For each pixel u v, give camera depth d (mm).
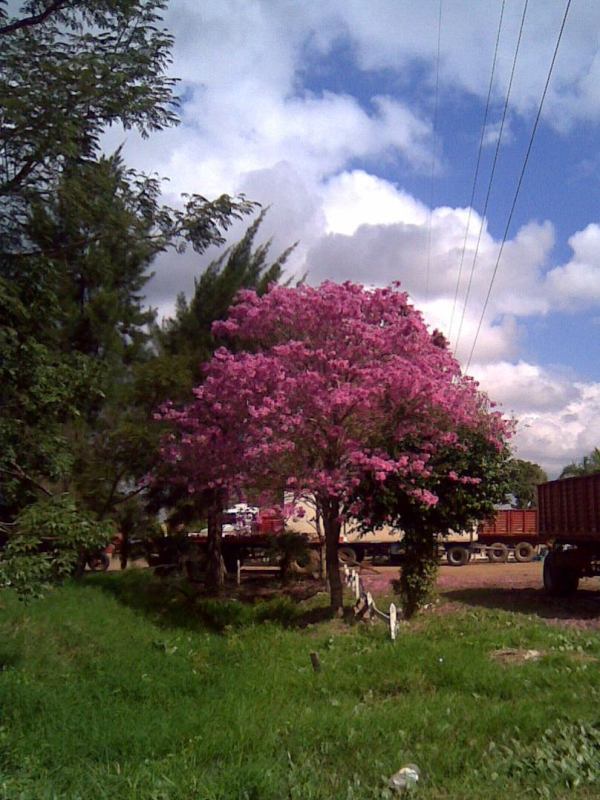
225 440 15852
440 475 15562
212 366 16203
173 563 23219
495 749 7172
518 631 13328
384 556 32750
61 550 9984
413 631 14289
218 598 20156
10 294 9922
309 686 10008
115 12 9859
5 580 9383
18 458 10805
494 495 16047
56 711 8430
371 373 14727
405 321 15938
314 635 14555
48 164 9969
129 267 20031
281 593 21422
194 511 21703
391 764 6812
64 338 19219
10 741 7309
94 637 13383
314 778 6336
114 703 9148
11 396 10477
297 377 14812
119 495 21078
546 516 21188
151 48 10086
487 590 22031
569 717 7977
